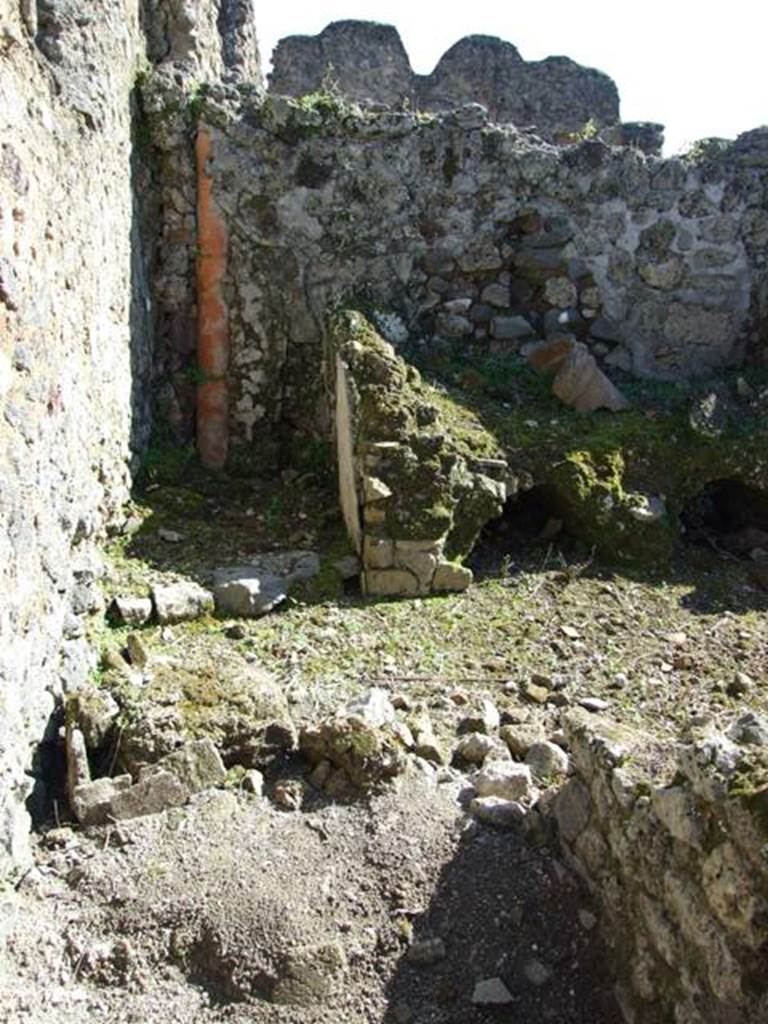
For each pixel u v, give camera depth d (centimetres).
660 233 676
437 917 289
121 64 568
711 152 680
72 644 387
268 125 642
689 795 250
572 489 557
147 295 641
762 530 601
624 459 581
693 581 549
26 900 293
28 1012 262
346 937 282
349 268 659
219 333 653
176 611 470
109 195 521
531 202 669
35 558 339
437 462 525
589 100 1127
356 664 445
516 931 286
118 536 535
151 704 357
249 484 639
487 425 581
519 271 675
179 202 646
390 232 660
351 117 648
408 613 496
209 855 307
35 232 357
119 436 541
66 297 410
